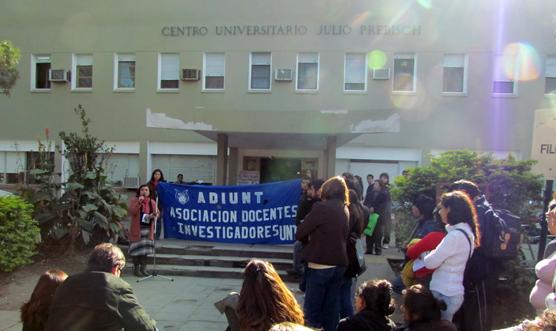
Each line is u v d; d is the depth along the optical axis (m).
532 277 5.75
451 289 3.92
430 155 8.08
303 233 4.67
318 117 10.31
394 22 17.59
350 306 5.16
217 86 18.58
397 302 6.21
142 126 18.66
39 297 3.21
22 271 8.14
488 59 17.12
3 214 7.23
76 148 9.48
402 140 17.45
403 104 17.53
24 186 9.27
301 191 9.63
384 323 3.49
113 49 18.89
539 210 6.41
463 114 17.22
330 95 17.81
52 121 19.08
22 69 19.31
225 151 11.78
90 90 18.97
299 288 7.18
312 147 14.06
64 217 9.11
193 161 18.59
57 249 9.16
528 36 16.98
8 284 7.45
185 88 18.50
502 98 17.05
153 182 10.21
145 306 6.57
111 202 9.77
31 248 7.94
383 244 11.20
